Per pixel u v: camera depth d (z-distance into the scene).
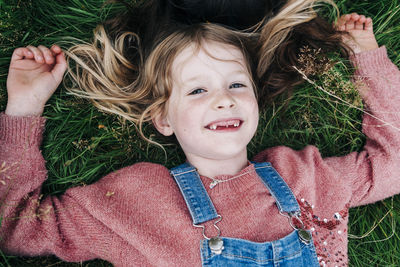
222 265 1.31
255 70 1.66
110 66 1.62
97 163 1.68
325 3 1.80
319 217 1.48
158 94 1.51
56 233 1.34
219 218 1.37
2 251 1.31
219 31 1.43
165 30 1.50
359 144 1.78
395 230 1.76
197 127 1.38
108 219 1.36
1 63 1.56
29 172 1.38
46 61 1.47
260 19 1.61
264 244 1.33
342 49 1.72
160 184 1.44
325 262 1.42
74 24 1.69
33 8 1.63
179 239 1.35
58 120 1.65
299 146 1.82
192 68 1.39
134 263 1.35
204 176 1.47
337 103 1.76
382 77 1.65
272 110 1.79
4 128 1.38
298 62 1.72
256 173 1.48
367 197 1.57
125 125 1.68
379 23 1.81
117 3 1.69
